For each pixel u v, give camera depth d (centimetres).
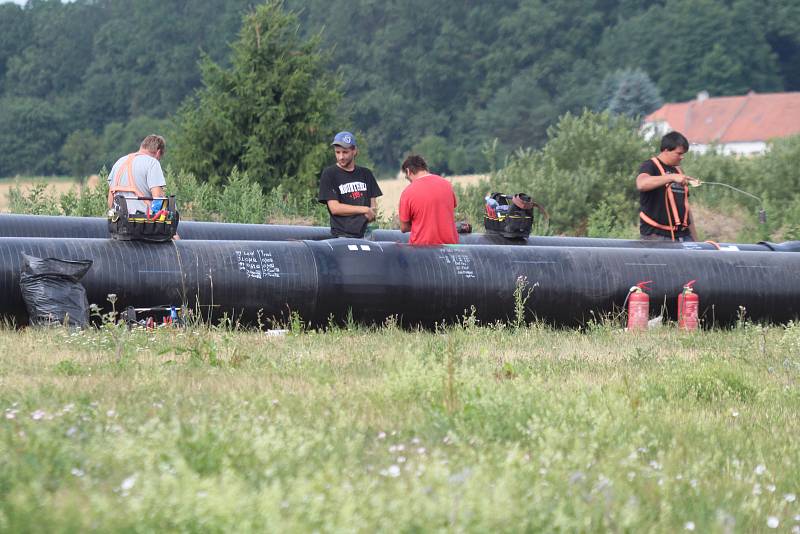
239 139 10456
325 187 4369
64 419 1898
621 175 9856
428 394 2347
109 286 3728
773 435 2220
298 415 2108
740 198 9631
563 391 2470
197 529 1302
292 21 10644
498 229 4916
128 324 3634
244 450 1662
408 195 4334
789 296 4762
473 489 1395
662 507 1524
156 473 1518
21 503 1326
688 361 3166
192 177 8369
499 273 4284
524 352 3394
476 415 2089
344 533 1259
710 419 2344
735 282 4681
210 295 3862
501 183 9931
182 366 2767
